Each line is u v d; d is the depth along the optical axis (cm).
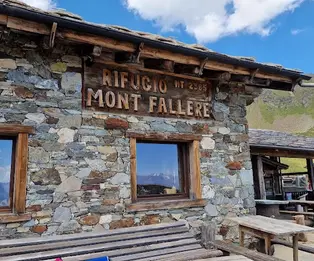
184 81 539
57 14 383
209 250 404
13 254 332
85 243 372
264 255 387
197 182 520
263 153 906
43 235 394
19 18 352
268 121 12506
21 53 413
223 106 575
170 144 537
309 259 557
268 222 461
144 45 428
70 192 419
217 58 481
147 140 502
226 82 569
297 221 749
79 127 438
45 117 418
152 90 507
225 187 549
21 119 402
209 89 564
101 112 457
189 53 458
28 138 403
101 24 422
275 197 1202
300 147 935
